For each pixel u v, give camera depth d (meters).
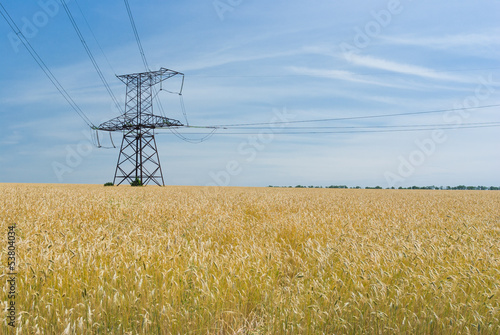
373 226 10.50
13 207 14.03
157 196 23.75
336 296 4.80
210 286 5.01
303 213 13.78
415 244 7.44
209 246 7.35
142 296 4.62
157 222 11.05
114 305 4.35
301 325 4.40
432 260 6.67
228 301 4.75
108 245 6.53
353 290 5.17
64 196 21.62
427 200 26.17
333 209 16.72
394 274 5.69
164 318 4.29
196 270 5.27
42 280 4.95
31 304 4.45
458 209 18.48
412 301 4.89
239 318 4.56
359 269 5.84
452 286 5.11
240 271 5.40
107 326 4.29
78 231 8.88
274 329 4.29
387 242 8.02
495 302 4.95
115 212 13.43
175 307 4.49
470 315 4.57
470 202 24.55
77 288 4.75
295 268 6.37
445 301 4.80
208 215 12.35
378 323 4.43
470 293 5.20
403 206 19.86
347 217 13.12
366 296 4.93
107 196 22.47
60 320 4.18
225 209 15.39
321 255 6.31
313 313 4.47
